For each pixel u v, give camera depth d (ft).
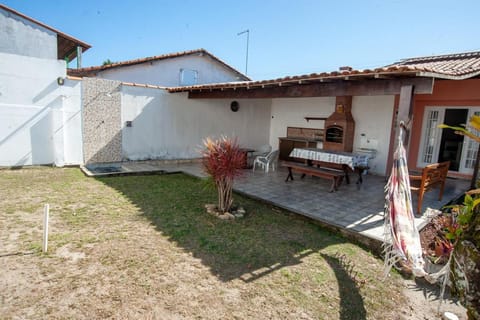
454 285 7.30
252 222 15.79
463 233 7.25
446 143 27.81
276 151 30.37
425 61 32.12
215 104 36.65
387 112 28.66
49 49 34.65
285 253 12.32
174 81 40.01
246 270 10.72
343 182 25.40
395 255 10.21
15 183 20.81
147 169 28.32
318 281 10.33
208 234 13.76
